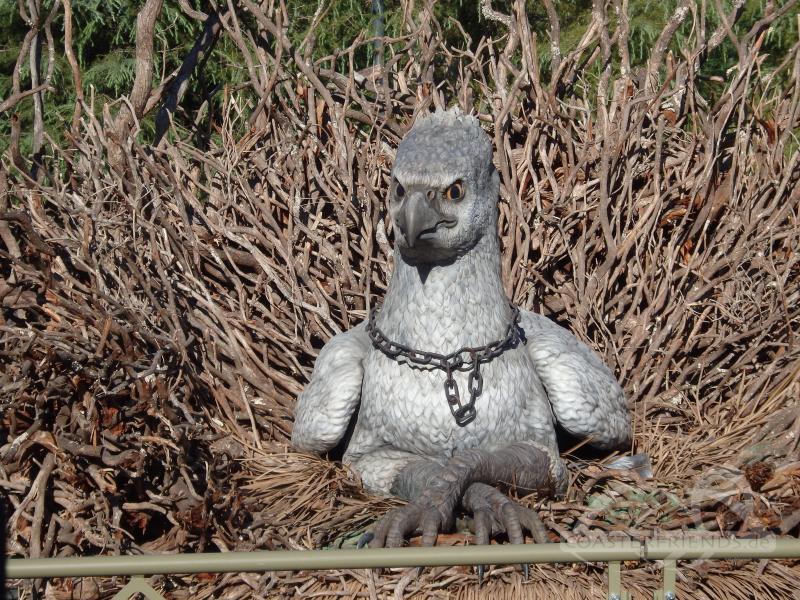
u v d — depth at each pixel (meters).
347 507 4.37
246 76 8.31
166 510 4.22
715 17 9.23
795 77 6.29
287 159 6.05
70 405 4.36
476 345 4.34
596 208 5.92
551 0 6.46
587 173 6.13
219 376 5.24
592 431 4.51
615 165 5.94
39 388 4.38
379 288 5.83
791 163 5.80
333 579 3.91
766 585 3.99
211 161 5.97
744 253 5.57
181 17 8.30
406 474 4.36
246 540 4.25
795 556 3.19
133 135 5.80
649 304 5.58
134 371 4.44
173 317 5.07
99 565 3.03
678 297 5.71
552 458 4.45
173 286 5.42
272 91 6.41
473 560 3.06
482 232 4.33
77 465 4.18
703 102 6.39
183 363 4.91
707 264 5.79
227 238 5.75
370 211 5.86
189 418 4.56
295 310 5.54
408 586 3.84
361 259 5.96
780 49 9.99
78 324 4.75
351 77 6.23
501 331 4.40
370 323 4.57
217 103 8.48
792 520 4.15
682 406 5.35
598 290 5.67
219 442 4.83
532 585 3.84
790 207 5.68
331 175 6.02
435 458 4.41
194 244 5.57
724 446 4.87
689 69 6.31
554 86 6.29
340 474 4.55
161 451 4.32
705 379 5.46
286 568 3.04
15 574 3.00
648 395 5.36
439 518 3.86
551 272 5.86
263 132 6.21
